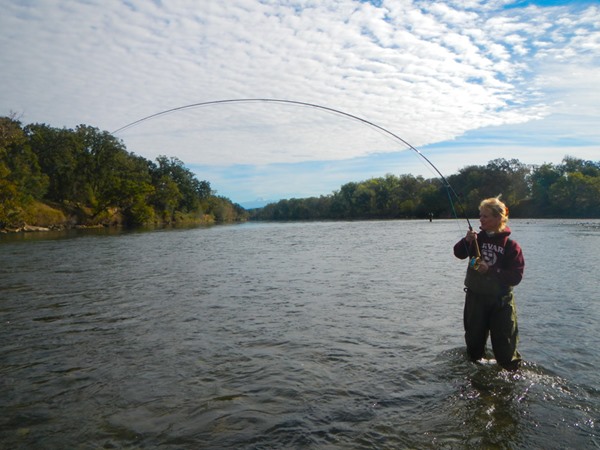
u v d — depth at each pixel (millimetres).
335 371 3932
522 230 34625
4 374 3920
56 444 2725
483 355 4297
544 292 7672
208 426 2938
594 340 4805
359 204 134500
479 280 4113
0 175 49000
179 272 11297
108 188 76375
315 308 6598
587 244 19469
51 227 58469
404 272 10922
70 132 77062
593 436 2775
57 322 5852
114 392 3510
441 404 3242
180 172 121250
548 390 3480
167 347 4684
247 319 5926
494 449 2633
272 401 3316
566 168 93750
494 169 92812
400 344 4742
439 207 103625
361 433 2832
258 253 17547
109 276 10562
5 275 10859
